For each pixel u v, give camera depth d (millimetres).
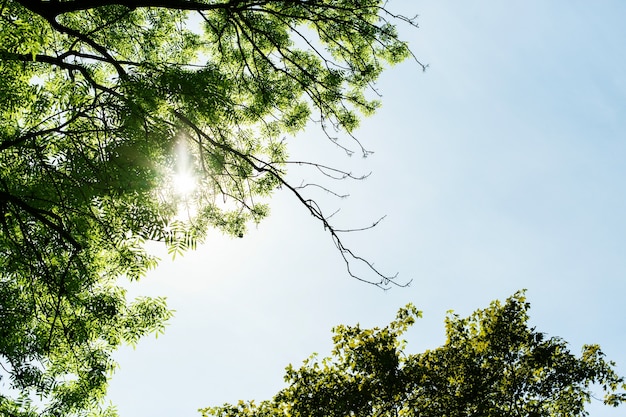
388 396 12391
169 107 6410
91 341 9031
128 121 5781
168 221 6699
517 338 13523
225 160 8102
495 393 13789
